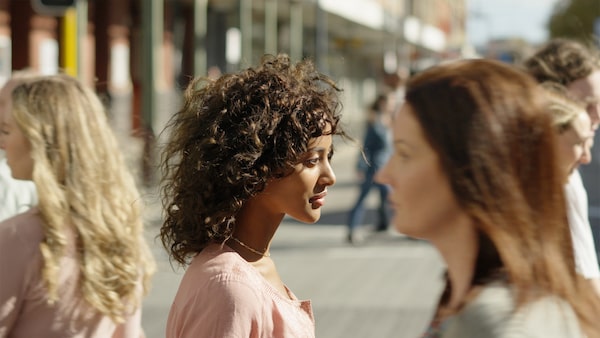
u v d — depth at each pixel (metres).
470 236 1.74
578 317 1.71
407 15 59.50
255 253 2.68
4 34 20.61
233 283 2.51
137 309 3.22
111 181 3.20
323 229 14.36
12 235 2.99
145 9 15.00
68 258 3.03
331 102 2.69
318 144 2.66
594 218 4.42
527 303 1.65
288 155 2.60
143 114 14.91
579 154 3.25
